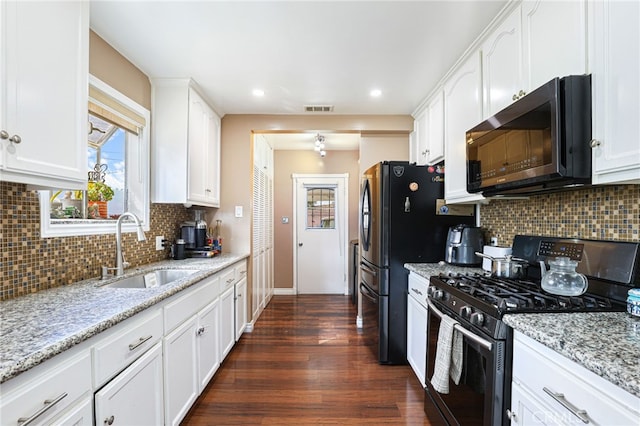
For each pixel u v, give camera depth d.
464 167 2.06
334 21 1.74
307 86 2.58
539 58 1.37
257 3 1.58
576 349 0.81
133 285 1.95
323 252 5.04
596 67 1.09
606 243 1.34
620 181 1.03
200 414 1.89
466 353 1.36
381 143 3.41
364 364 2.53
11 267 1.34
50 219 1.55
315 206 5.05
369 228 2.82
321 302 4.47
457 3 1.59
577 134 1.13
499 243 2.23
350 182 5.02
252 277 3.32
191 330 1.81
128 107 2.15
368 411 1.92
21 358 0.77
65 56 1.25
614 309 1.16
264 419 1.84
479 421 1.23
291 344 2.92
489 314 1.19
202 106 2.72
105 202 2.05
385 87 2.60
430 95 2.72
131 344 1.22
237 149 3.26
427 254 2.52
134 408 1.24
